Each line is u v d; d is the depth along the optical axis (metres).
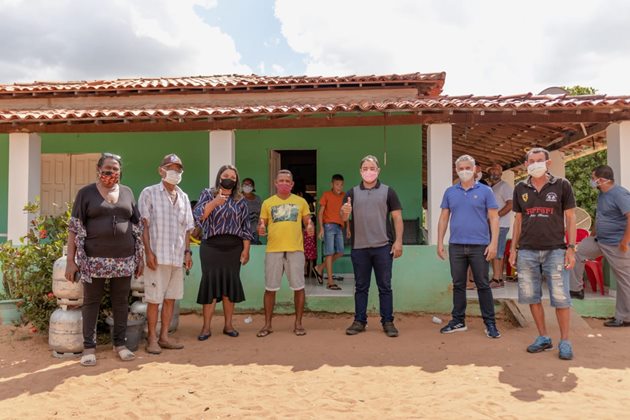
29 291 5.73
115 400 3.79
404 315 6.88
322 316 6.92
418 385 4.05
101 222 4.55
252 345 5.33
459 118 6.84
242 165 9.55
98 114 6.88
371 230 5.71
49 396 3.89
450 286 6.88
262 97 9.60
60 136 9.79
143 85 9.55
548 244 4.80
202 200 5.55
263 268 7.07
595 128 7.63
